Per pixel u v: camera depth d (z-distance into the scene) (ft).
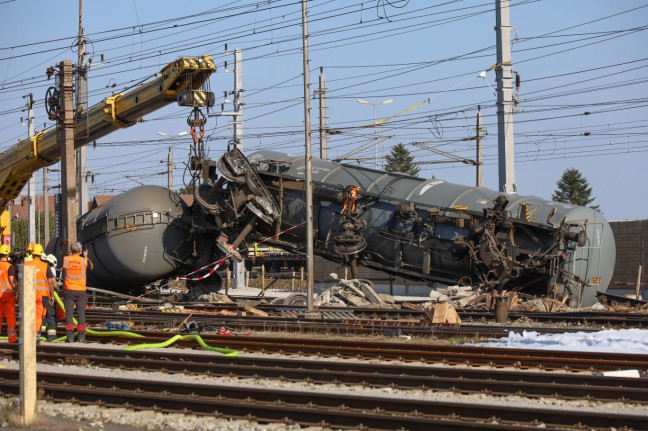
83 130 132.05
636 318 88.84
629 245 162.71
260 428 40.29
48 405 46.39
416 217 117.50
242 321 92.22
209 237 136.26
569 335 73.00
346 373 51.26
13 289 73.05
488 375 50.93
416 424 37.81
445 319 88.28
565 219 110.63
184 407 43.83
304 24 105.50
